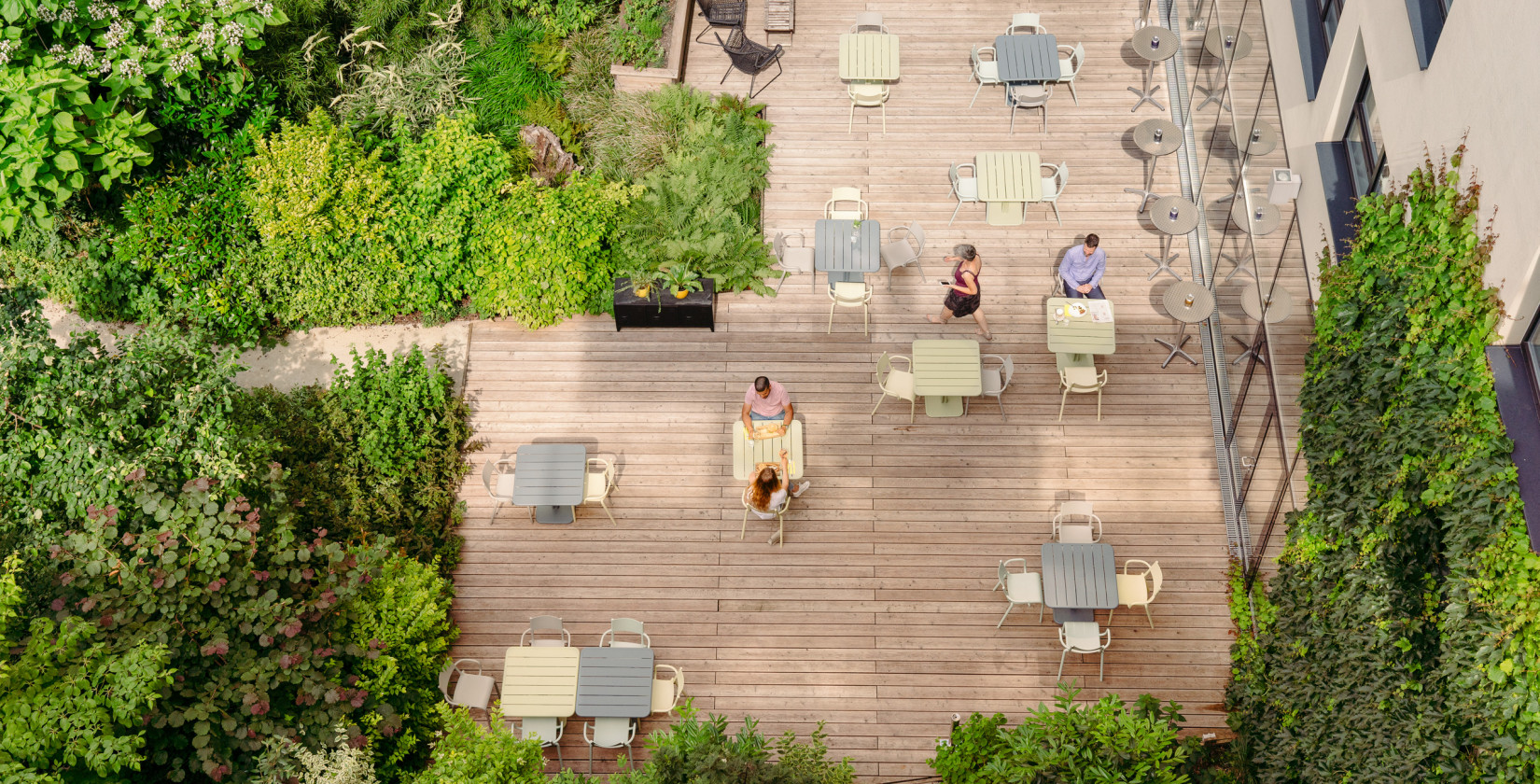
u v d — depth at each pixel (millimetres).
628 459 11062
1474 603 6906
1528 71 6410
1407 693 7629
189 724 7684
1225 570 10367
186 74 11391
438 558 10008
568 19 13539
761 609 10289
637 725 9648
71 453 8648
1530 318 6836
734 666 10039
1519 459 6801
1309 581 9016
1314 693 8727
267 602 8172
